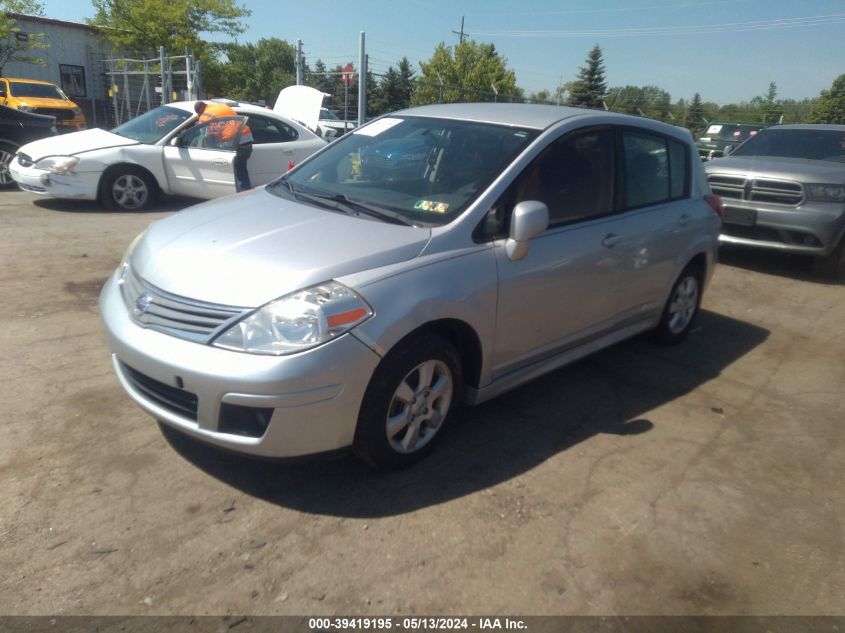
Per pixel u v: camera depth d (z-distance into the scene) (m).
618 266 4.22
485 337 3.43
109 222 8.43
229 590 2.49
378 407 2.99
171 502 2.96
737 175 7.71
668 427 4.03
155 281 3.03
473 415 3.99
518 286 3.52
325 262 2.95
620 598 2.60
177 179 9.53
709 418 4.20
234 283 2.87
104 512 2.86
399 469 3.29
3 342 4.47
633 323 4.70
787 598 2.68
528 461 3.51
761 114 41.94
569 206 3.91
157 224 3.68
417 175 3.81
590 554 2.83
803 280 7.77
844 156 8.16
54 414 3.61
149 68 24.45
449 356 3.28
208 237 3.25
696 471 3.56
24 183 8.91
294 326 2.74
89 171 8.88
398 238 3.21
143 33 23.67
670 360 5.11
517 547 2.83
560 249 3.76
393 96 20.64
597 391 4.46
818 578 2.81
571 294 3.91
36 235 7.42
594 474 3.44
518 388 4.41
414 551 2.76
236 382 2.69
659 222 4.56
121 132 9.78
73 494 2.96
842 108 47.50
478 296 3.30
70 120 20.38
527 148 3.72
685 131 5.14
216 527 2.82
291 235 3.22
